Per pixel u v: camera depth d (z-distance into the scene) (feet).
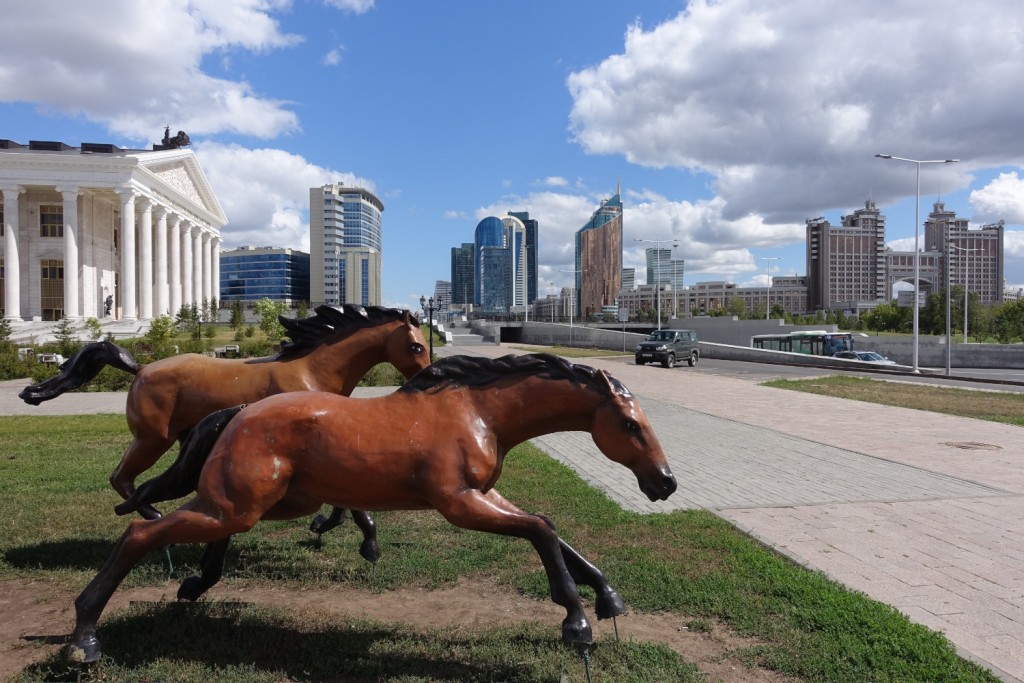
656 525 22.52
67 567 18.13
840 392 72.38
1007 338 180.24
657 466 12.16
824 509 25.31
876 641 13.82
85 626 11.88
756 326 180.65
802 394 70.59
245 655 13.03
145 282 189.67
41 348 100.07
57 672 12.08
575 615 11.55
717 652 13.65
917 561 19.39
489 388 12.63
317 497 12.49
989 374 114.52
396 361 19.17
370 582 17.38
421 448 11.93
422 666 12.61
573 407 12.56
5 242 176.76
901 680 12.37
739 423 49.37
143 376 18.75
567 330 197.06
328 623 14.79
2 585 16.97
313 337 19.36
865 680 12.39
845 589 16.74
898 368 116.26
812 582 17.10
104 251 205.67
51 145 187.21
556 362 12.63
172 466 12.90
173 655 12.94
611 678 12.24
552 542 11.72
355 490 12.03
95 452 35.22
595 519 23.17
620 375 96.48
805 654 13.34
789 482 30.04
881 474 31.83
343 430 12.01
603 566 18.45
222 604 15.56
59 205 190.90
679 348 118.83
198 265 245.86
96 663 12.13
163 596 15.90
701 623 14.85
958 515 24.50
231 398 18.47
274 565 18.57
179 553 19.30
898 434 44.34
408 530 21.99
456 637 13.98
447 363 12.60
